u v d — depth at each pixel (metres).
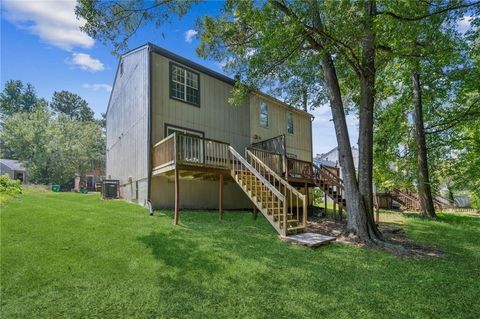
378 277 5.03
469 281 4.98
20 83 48.41
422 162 14.48
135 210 9.51
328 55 8.64
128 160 12.93
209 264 5.10
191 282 4.38
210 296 3.99
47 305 3.53
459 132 15.06
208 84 12.87
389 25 7.03
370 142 8.36
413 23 6.91
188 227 7.58
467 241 8.56
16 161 34.28
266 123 15.96
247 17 7.83
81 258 4.93
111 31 7.33
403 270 5.46
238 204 13.91
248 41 9.30
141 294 3.93
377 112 17.34
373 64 8.31
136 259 5.08
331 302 3.98
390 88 15.41
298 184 13.16
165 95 11.09
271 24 7.28
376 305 3.94
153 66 10.82
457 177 15.90
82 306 3.55
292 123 18.16
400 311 3.79
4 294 3.71
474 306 3.99
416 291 4.45
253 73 9.27
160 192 10.68
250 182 9.41
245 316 3.52
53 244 5.40
